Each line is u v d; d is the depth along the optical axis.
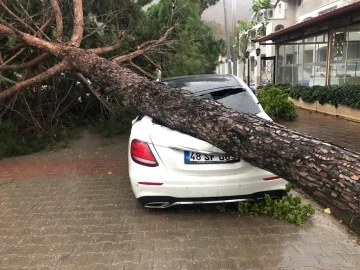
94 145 7.70
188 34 8.48
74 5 7.13
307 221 3.73
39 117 8.07
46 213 4.12
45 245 3.36
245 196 3.59
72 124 9.14
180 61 8.23
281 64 19.17
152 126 3.82
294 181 2.65
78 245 3.33
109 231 3.59
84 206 4.29
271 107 10.15
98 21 8.45
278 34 16.39
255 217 3.79
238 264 2.94
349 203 2.23
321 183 2.40
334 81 13.23
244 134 2.99
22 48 7.46
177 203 3.59
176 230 3.56
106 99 8.44
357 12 10.28
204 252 3.14
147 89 4.21
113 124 8.55
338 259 3.00
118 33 8.26
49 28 7.89
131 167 3.70
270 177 3.54
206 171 3.47
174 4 8.71
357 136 7.72
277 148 2.73
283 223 3.67
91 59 5.73
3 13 7.08
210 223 3.69
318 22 12.49
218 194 3.52
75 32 7.00
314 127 9.06
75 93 9.05
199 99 3.67
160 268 2.92
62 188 5.01
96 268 2.95
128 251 3.19
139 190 3.62
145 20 8.67
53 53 6.51
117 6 8.27
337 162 2.37
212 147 3.39
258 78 36.78
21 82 6.70
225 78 5.00
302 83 16.39
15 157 6.98
